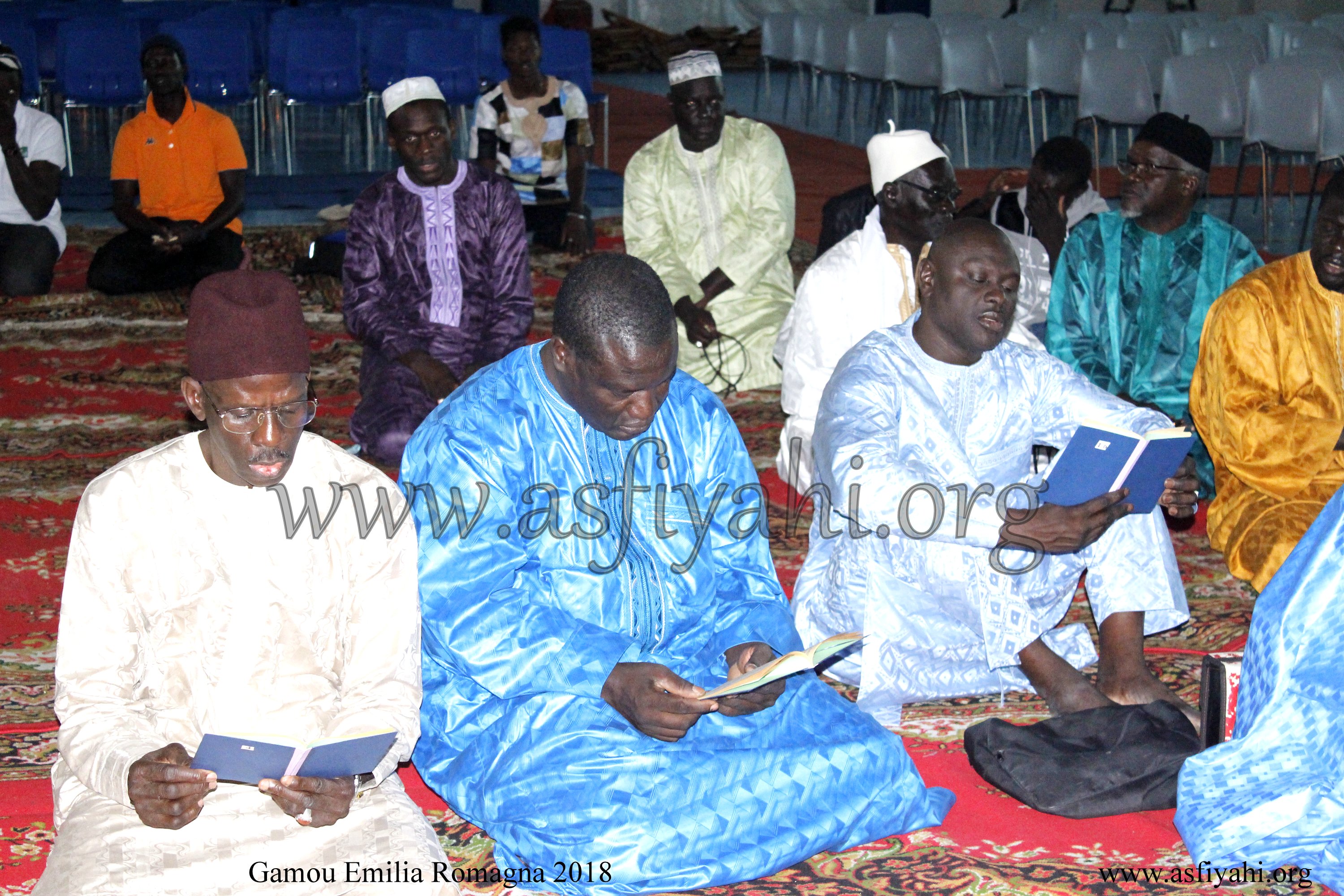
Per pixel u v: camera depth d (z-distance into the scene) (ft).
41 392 18.52
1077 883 8.32
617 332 7.80
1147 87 34.30
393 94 15.48
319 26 35.96
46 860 8.47
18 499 14.85
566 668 8.23
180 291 23.58
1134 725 9.59
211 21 35.88
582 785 8.05
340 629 7.57
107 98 34.63
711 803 8.07
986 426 10.29
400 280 15.92
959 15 45.03
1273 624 8.55
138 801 6.68
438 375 15.46
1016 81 41.47
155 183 23.53
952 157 40.29
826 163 39.04
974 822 9.05
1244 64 34.58
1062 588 10.46
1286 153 30.60
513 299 16.11
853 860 8.58
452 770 8.63
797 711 8.71
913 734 10.36
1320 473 12.34
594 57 62.28
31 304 22.72
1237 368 12.50
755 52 63.00
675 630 8.94
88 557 7.07
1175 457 9.52
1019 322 15.20
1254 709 8.69
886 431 9.95
